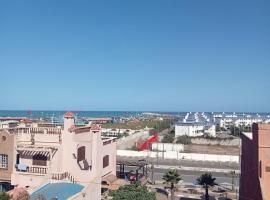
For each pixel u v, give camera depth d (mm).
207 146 161500
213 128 196625
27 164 52812
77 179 53438
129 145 146625
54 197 44438
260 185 44594
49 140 54469
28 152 52062
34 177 51031
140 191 49062
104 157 61750
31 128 56406
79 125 60281
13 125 69562
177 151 123062
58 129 54750
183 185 82062
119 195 48312
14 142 52281
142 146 124000
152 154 118812
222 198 71688
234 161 112625
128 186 50781
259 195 44969
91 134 54938
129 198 47438
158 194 73812
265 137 45469
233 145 164875
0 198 37906
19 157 53125
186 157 117250
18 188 46156
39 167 51250
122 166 80000
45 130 55219
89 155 53594
